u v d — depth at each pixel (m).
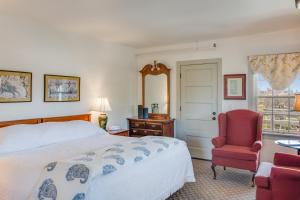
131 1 2.83
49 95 3.74
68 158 2.31
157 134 4.98
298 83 4.16
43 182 1.98
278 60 4.17
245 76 4.54
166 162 2.85
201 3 2.89
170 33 4.29
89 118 4.38
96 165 2.01
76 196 1.82
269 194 2.44
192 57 5.13
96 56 4.62
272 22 3.66
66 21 3.58
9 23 3.25
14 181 2.14
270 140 4.34
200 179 3.87
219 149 3.80
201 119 5.09
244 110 4.27
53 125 3.34
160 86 5.48
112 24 3.74
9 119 3.26
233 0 2.80
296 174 2.22
